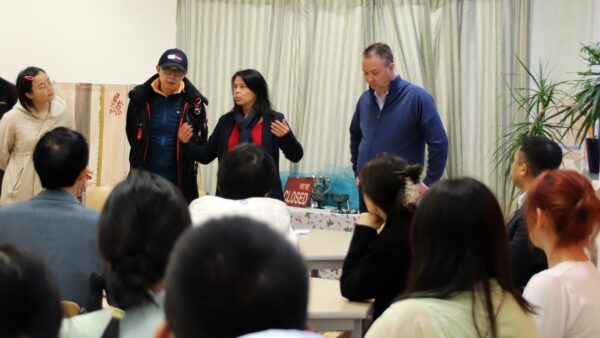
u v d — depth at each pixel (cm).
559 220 184
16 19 531
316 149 530
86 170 219
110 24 546
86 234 209
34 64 536
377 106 398
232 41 547
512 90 489
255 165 243
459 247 149
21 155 405
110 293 144
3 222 209
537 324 177
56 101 419
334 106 526
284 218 234
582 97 344
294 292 78
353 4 521
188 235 82
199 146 391
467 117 501
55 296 102
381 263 233
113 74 548
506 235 152
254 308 76
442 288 149
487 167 495
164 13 550
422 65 503
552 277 179
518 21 490
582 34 440
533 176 281
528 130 431
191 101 394
